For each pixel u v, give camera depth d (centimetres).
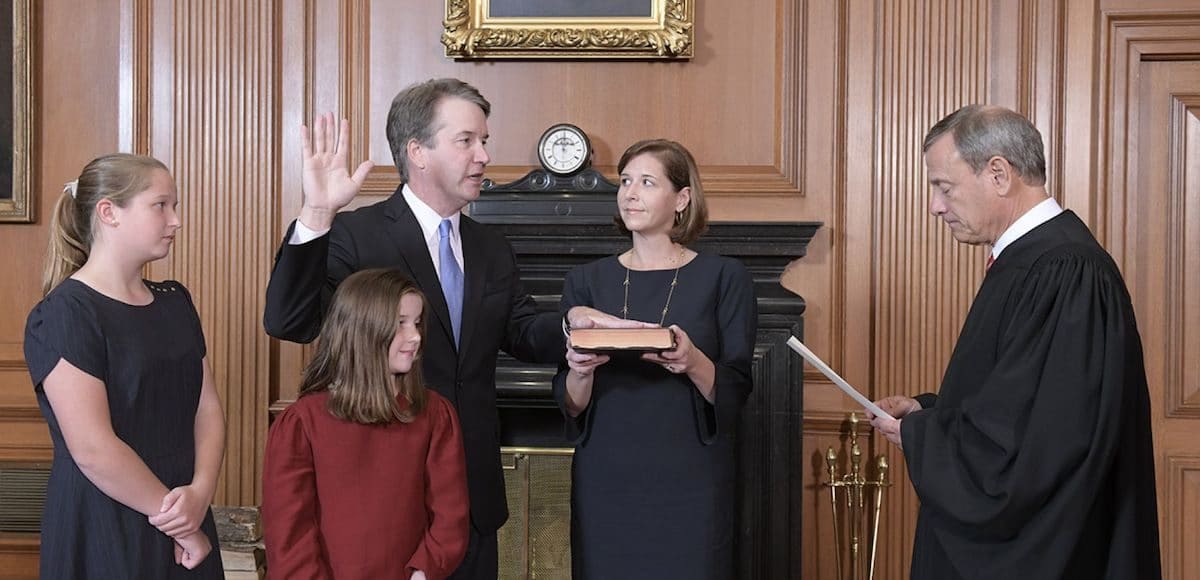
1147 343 392
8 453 405
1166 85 389
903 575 388
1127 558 214
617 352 249
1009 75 383
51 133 410
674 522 268
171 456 247
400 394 242
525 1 392
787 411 372
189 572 246
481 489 262
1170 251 390
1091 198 383
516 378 364
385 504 235
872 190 389
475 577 262
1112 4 382
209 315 401
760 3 396
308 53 402
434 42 402
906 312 386
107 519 233
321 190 238
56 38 409
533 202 373
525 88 401
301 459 237
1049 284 215
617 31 390
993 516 210
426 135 259
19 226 412
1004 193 227
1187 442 392
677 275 279
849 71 388
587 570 272
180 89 400
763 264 376
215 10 399
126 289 244
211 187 401
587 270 290
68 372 227
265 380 399
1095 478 207
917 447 228
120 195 239
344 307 239
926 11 385
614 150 399
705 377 261
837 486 374
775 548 371
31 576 404
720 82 397
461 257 271
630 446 270
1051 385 208
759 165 396
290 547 232
